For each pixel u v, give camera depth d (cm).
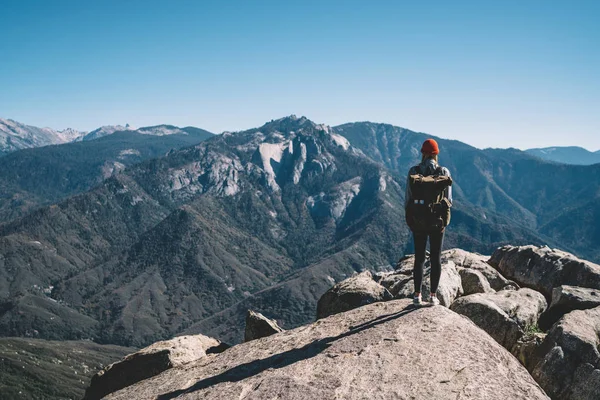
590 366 666
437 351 596
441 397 499
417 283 768
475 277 1132
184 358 995
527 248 1234
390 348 620
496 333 836
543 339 769
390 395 514
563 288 960
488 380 529
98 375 1041
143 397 719
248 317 1174
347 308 1025
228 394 599
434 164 750
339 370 586
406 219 755
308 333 778
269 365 670
